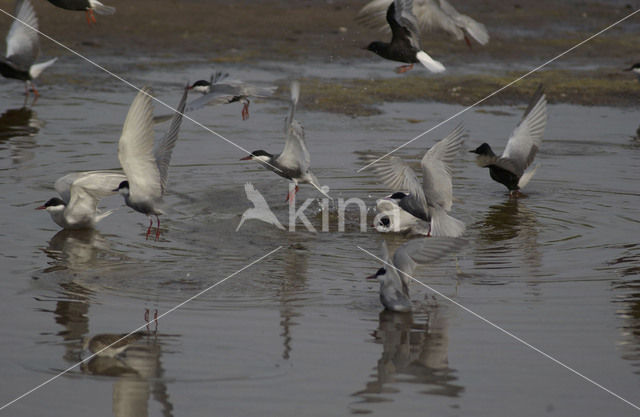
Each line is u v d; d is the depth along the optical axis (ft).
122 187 39.09
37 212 49.80
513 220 50.72
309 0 129.59
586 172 61.77
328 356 32.01
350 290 39.11
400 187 41.19
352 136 69.62
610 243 46.21
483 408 28.30
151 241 45.73
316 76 90.68
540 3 138.21
